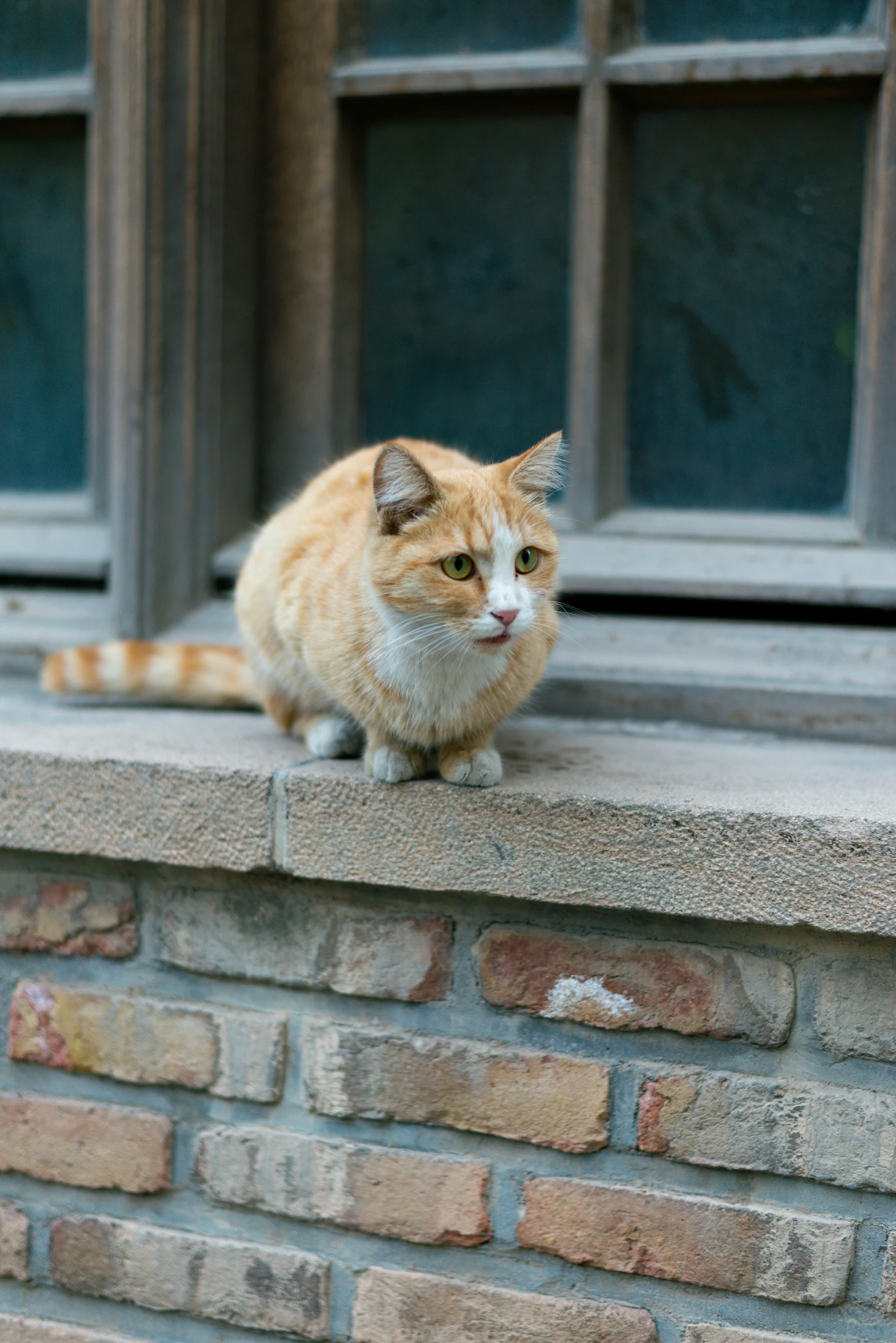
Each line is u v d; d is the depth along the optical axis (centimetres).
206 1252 167
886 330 201
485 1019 159
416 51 220
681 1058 152
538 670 165
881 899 138
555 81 209
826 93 204
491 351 227
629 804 145
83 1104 173
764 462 217
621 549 214
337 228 225
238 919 167
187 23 211
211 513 227
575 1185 154
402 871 154
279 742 183
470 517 153
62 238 243
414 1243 161
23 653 234
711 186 213
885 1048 145
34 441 249
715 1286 150
